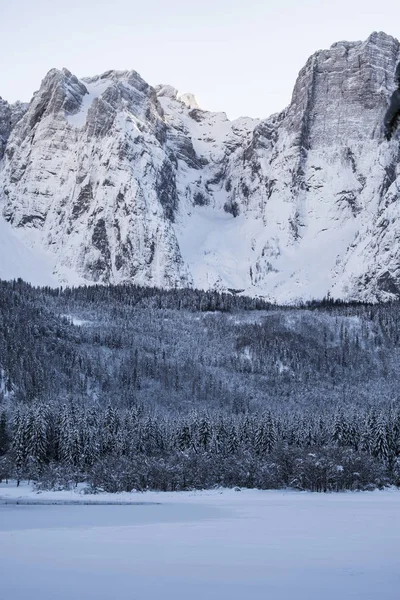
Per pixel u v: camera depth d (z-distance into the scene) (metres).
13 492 152.25
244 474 166.12
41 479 163.38
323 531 71.00
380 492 154.62
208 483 164.50
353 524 78.81
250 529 73.75
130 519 89.56
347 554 53.28
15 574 45.00
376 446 182.62
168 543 61.06
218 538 64.88
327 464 157.00
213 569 46.53
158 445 193.12
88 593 38.84
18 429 177.88
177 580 42.47
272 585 40.62
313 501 124.56
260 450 185.88
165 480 158.62
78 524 83.00
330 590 39.09
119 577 43.75
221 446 189.62
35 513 101.75
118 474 156.38
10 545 60.53
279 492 153.62
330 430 194.75
